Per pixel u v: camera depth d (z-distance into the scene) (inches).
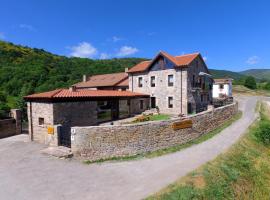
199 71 1240.2
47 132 645.3
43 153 557.0
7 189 378.9
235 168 525.0
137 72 1295.5
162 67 1189.7
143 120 911.7
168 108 1168.8
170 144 650.8
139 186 392.2
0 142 681.6
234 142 700.0
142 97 1181.7
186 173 450.9
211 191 403.2
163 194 361.4
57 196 356.8
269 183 535.5
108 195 360.2
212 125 858.1
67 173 448.1
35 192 369.4
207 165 496.7
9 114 828.6
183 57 1223.5
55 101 652.7
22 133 817.5
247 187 477.1
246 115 1159.0
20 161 508.7
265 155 692.7
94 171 462.6
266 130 858.1
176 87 1135.0
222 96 1782.7
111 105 983.0
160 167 490.0
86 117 758.5
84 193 366.9
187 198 360.8
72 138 522.9
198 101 1224.2
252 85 2847.0
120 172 458.9
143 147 590.9
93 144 526.0
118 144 553.0
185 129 698.8
